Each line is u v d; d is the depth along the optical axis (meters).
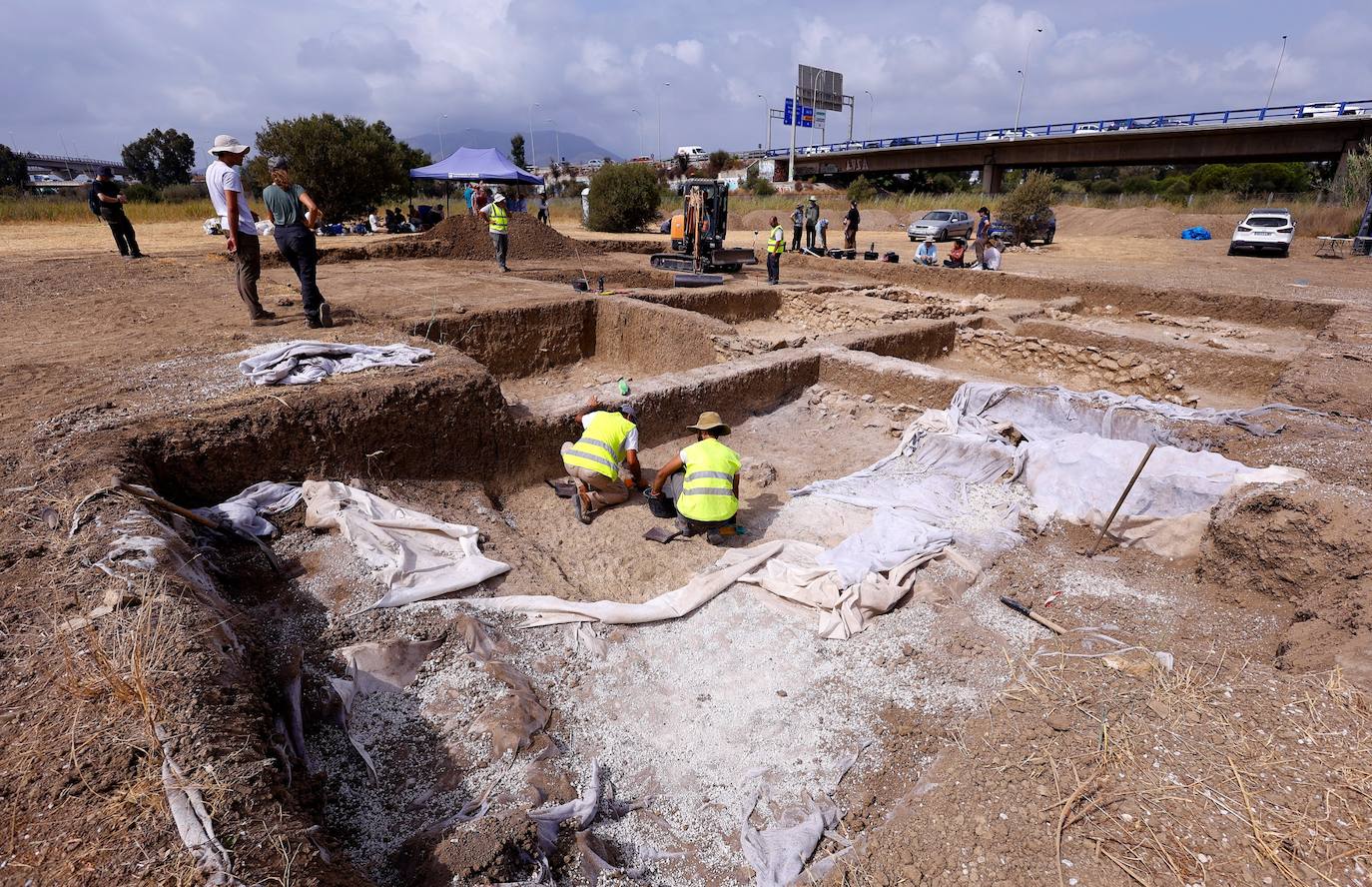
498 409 5.36
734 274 16.05
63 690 2.10
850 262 16.53
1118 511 4.52
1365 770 2.38
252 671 2.58
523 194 31.62
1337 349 7.65
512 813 2.41
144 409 4.32
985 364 9.60
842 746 2.99
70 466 3.45
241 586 3.50
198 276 10.09
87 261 11.03
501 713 2.95
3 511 3.06
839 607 3.80
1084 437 5.18
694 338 8.93
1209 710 2.76
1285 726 2.62
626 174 25.67
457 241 15.11
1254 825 2.21
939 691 3.21
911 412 6.95
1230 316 11.45
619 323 9.75
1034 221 23.25
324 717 2.80
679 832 2.63
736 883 2.44
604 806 2.68
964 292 14.37
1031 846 2.27
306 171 21.81
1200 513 4.27
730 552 4.45
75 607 2.45
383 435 4.76
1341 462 4.59
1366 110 29.33
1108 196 40.47
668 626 3.77
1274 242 19.42
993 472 5.42
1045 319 11.08
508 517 5.07
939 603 3.88
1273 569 3.65
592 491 5.07
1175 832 2.23
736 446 6.57
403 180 24.20
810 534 4.84
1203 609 3.74
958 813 2.47
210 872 1.63
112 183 11.07
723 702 3.27
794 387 7.58
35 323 6.82
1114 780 2.46
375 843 2.38
